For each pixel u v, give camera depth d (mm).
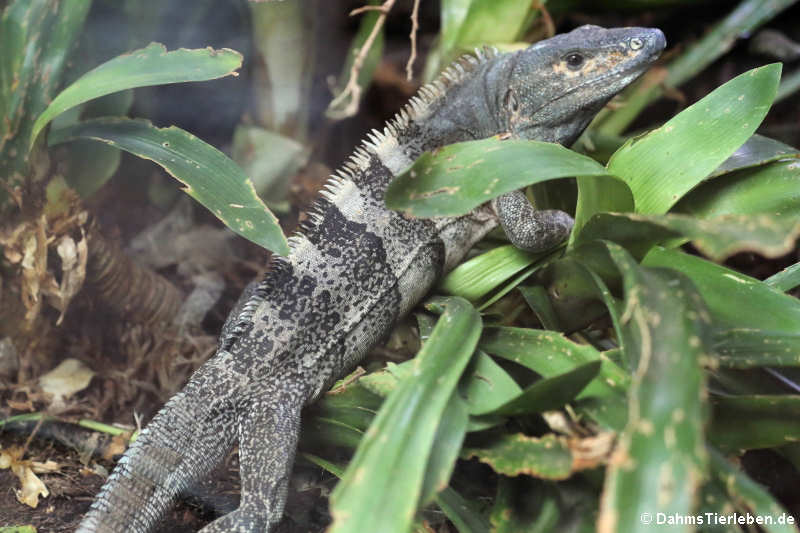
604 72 4664
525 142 3742
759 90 4227
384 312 4777
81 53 6012
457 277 4906
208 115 7645
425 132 4973
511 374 4363
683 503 2529
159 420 4203
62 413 5309
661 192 4262
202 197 4102
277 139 6805
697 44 7043
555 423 3400
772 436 3670
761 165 4379
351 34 9000
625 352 3438
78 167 5938
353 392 4258
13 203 4812
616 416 3387
